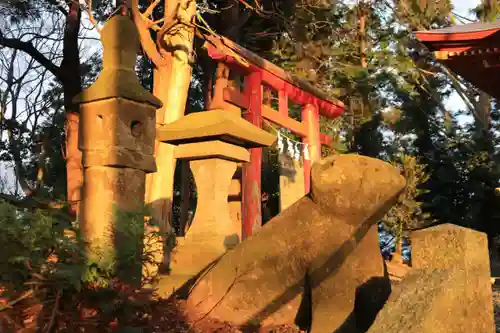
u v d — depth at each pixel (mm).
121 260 3094
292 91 11445
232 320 3621
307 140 12039
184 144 5055
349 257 3523
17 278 2668
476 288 2877
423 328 2377
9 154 20953
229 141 5016
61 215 3055
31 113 24125
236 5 14211
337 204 3443
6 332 2479
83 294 2781
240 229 9289
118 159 3721
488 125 22219
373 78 18469
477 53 8211
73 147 15172
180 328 3209
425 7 16734
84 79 23906
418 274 2754
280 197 11789
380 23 20438
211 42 9164
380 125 22719
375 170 3373
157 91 9156
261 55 16031
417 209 16641
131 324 2891
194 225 4926
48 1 16844
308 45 14773
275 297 3705
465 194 21656
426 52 19109
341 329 3355
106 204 3691
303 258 3602
